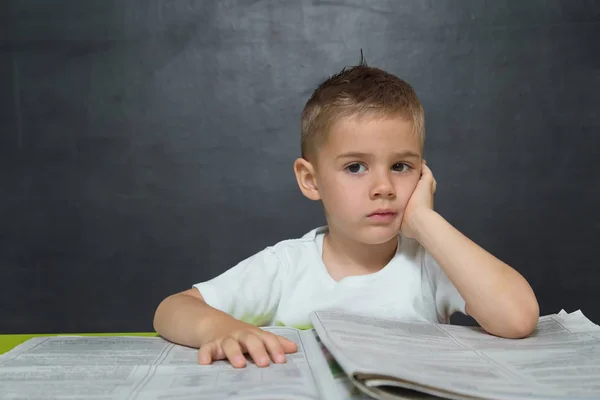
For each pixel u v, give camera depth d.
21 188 1.73
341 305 0.89
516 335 0.68
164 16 1.71
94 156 1.73
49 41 1.71
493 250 1.73
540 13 1.69
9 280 1.75
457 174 1.72
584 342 0.64
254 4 1.72
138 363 0.59
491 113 1.71
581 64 1.70
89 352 0.63
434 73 1.71
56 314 1.75
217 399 0.46
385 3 1.71
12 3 1.71
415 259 0.90
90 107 1.72
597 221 1.72
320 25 1.72
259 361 0.57
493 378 0.49
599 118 1.70
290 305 0.92
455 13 1.71
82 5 1.71
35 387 0.50
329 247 0.95
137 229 1.74
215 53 1.72
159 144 1.73
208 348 0.60
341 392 0.47
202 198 1.74
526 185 1.72
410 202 0.84
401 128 0.82
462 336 0.68
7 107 1.72
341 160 0.83
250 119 1.73
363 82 0.86
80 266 1.74
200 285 0.88
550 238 1.72
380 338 0.61
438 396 0.45
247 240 1.74
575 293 1.73
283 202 1.74
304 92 1.73
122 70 1.72
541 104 1.70
